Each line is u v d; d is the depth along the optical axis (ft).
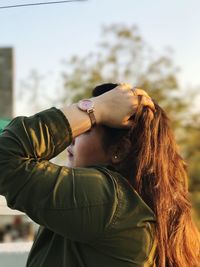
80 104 4.42
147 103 4.54
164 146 4.55
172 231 4.47
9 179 4.04
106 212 4.07
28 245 6.22
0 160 4.06
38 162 4.14
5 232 14.53
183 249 4.51
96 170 4.28
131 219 4.17
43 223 4.10
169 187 4.50
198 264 4.62
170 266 4.45
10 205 4.16
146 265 4.22
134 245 4.18
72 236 4.08
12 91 25.12
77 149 4.62
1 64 25.59
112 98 4.48
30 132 4.14
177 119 38.37
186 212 4.58
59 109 4.35
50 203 4.00
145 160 4.46
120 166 4.56
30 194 4.03
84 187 4.09
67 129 4.26
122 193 4.22
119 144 4.56
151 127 4.50
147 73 40.65
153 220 4.32
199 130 38.06
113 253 4.14
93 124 4.40
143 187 4.46
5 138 4.13
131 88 4.59
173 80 39.73
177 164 4.65
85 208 4.03
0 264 5.99
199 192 32.83
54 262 4.33
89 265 4.16
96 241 4.11
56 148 4.24
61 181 4.07
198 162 35.58
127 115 4.47
